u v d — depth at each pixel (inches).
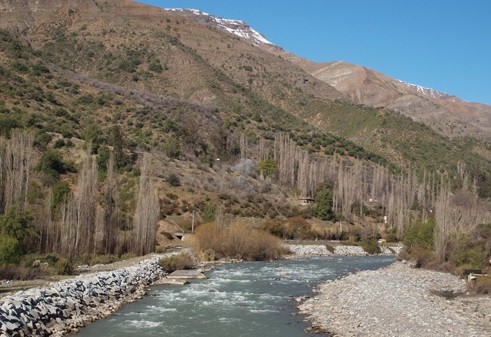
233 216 3344.0
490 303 1320.1
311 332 1005.8
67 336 922.7
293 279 1817.2
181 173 3735.2
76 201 1792.6
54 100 4178.2
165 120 4837.6
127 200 2573.8
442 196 2500.0
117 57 7416.3
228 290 1535.4
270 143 5482.3
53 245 1716.3
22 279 1320.1
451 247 2178.9
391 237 3782.0
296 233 3432.6
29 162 2017.7
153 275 1688.0
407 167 6530.5
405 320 1066.7
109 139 3614.7
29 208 1787.6
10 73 4229.8
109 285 1310.3
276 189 4244.6
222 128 5334.6
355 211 4279.0
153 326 1038.4
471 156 7253.9
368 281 1644.9
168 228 2888.8
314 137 6176.2
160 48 7854.3
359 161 5280.5
